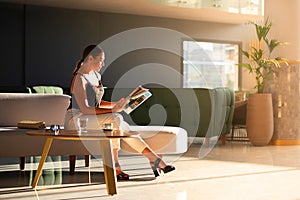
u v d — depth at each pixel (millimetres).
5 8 10617
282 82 7609
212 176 4430
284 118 7586
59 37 11094
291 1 7914
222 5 10500
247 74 12812
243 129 8914
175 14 11680
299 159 5742
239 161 5516
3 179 4270
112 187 3535
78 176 4418
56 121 4938
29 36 10828
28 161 5504
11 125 4836
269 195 3580
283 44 7770
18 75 10773
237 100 8805
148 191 3691
